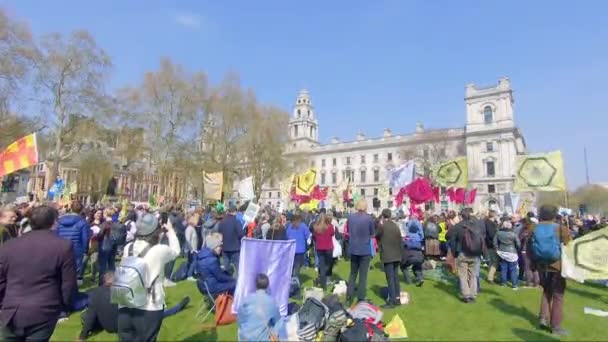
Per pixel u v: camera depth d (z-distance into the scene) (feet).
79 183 135.95
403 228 50.44
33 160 29.73
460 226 27.99
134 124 115.14
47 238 12.55
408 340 19.13
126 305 13.71
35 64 86.33
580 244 27.66
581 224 49.73
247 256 21.22
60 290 12.67
